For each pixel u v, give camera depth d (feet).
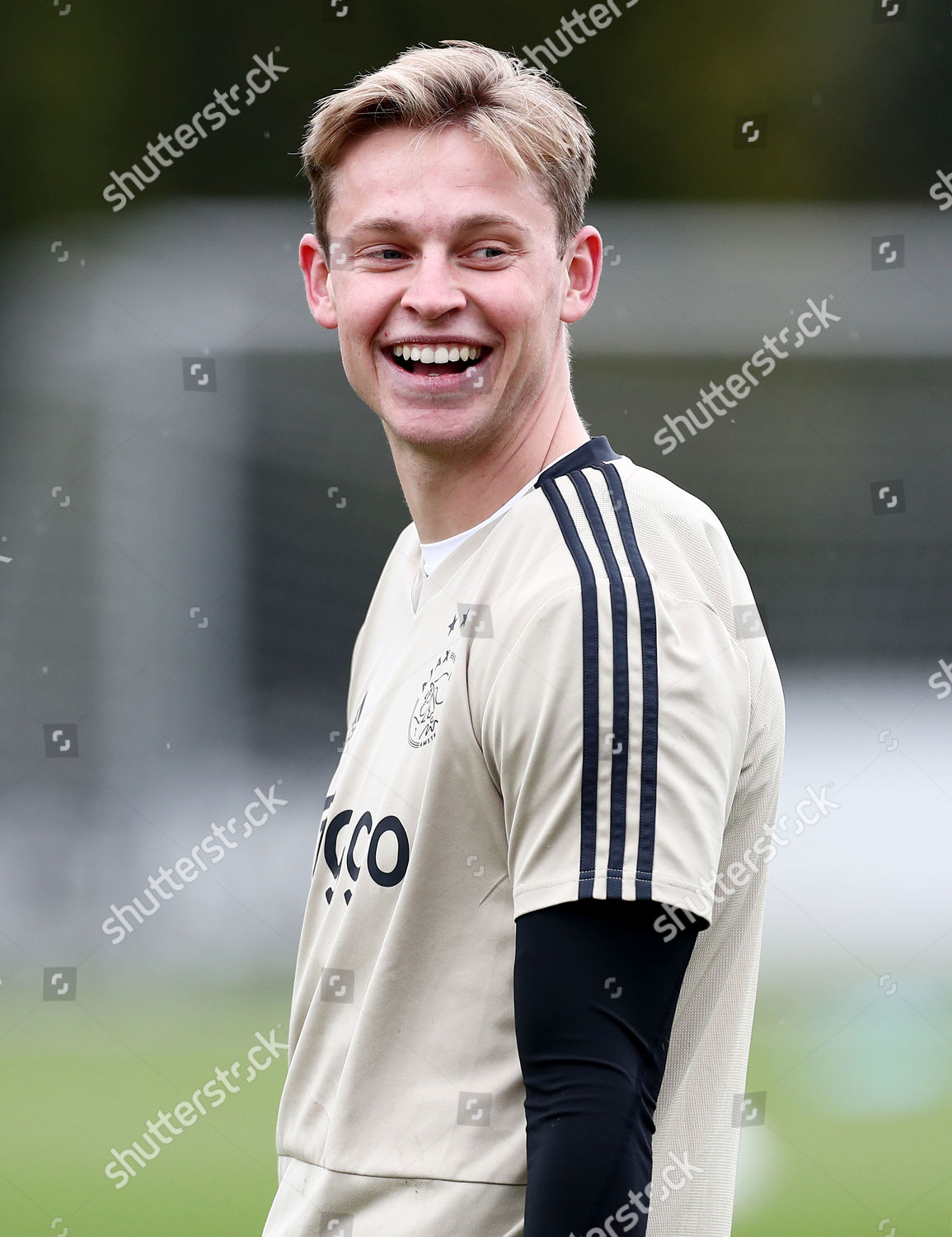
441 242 13.37
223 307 97.76
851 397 98.68
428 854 12.29
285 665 90.58
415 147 13.41
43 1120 44.24
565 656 11.30
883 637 91.45
